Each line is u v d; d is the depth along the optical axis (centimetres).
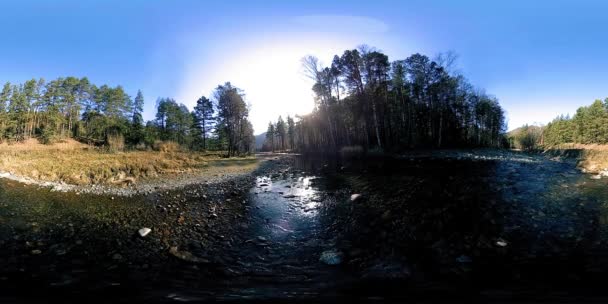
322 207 895
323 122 4347
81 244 596
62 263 496
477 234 586
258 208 918
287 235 655
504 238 558
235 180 1603
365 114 3288
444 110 3644
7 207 870
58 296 374
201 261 510
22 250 554
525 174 1245
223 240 626
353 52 3106
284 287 404
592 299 336
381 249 541
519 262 456
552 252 487
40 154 2372
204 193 1198
